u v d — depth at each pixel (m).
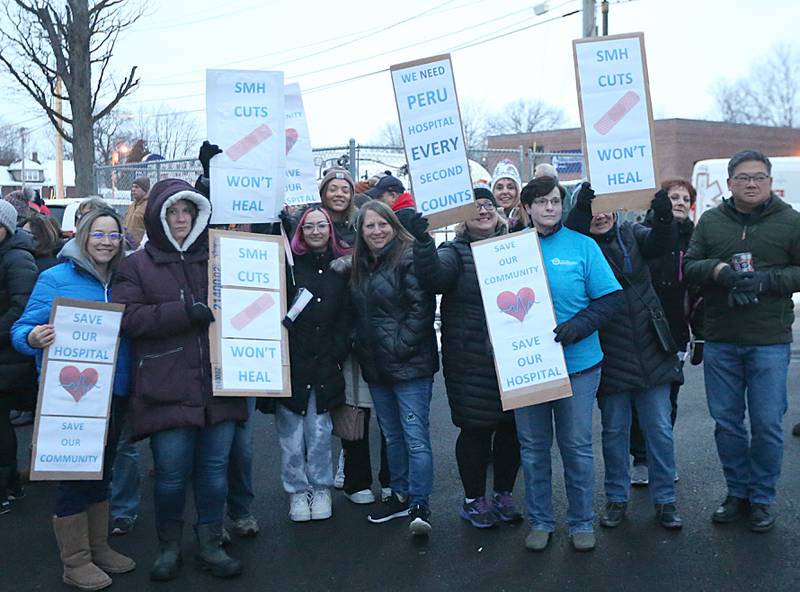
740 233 4.84
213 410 4.48
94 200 4.72
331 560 4.73
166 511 4.54
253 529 5.08
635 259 4.95
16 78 13.55
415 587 4.37
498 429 5.17
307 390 5.20
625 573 4.41
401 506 5.28
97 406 4.32
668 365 4.93
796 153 43.84
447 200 4.90
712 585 4.22
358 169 11.52
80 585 4.43
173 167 15.77
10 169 32.84
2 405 5.53
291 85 5.95
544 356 4.57
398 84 4.88
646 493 5.60
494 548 4.81
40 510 5.63
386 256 5.07
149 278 4.42
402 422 5.07
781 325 4.79
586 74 4.70
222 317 4.58
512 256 4.64
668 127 40.56
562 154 13.75
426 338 5.02
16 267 5.40
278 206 5.10
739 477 5.00
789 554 4.52
